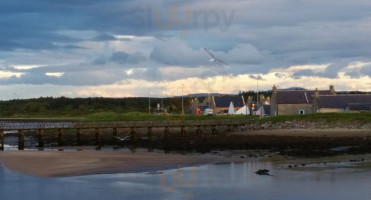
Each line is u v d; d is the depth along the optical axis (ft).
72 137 306.35
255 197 93.71
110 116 422.82
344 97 325.62
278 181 109.19
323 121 263.49
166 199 93.91
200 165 141.79
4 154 174.19
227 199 92.58
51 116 638.94
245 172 124.47
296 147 186.80
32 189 105.60
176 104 538.47
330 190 98.22
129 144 240.53
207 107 491.72
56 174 126.72
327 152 165.58
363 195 93.25
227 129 298.97
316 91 330.95
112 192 101.14
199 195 96.68
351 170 122.83
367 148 172.86
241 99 462.19
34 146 253.24
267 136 234.58
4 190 104.68
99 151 197.16
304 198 91.81
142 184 109.70
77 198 96.12
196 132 296.71
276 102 348.38
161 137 279.49
